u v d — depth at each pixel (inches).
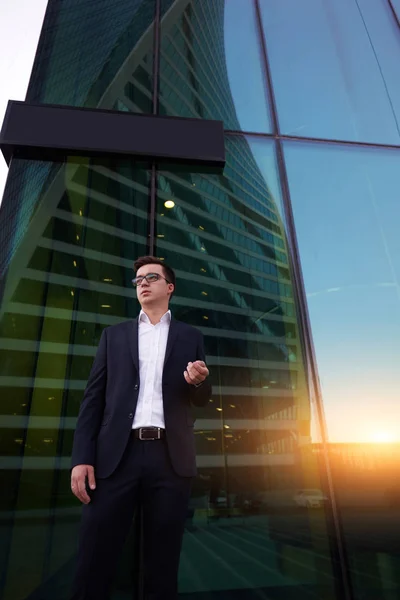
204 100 165.2
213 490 100.6
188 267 129.8
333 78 188.2
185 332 69.3
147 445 56.3
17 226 120.2
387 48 207.6
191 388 60.8
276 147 162.6
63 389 104.5
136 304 120.0
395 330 130.4
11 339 106.3
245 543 94.9
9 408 99.0
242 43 189.3
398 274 141.9
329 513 100.7
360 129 176.4
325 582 92.4
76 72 155.4
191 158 142.6
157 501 53.9
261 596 89.8
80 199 131.0
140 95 156.6
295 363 122.3
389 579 94.0
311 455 108.7
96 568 49.3
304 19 203.2
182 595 88.0
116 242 127.7
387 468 108.7
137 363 63.0
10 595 82.1
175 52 171.8
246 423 110.9
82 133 136.3
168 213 135.9
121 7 179.5
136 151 138.3
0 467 93.0
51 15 167.3
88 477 53.6
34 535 88.2
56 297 115.1
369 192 160.2
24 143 128.7
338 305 133.7
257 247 139.6
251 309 128.6
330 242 145.6
